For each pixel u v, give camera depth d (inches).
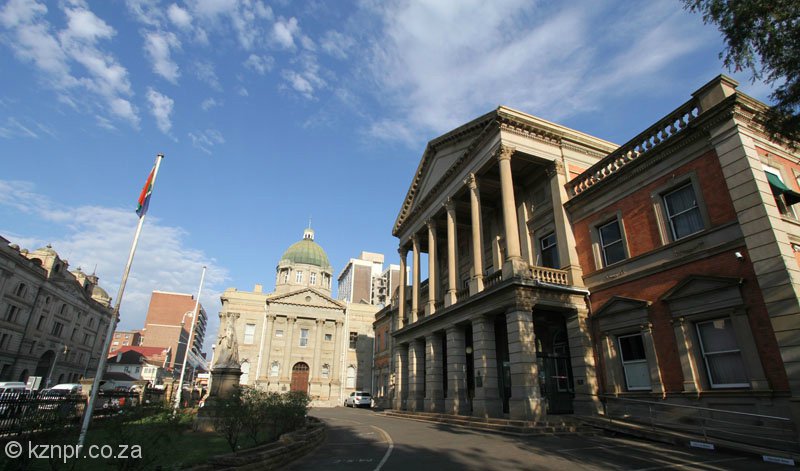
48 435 292.8
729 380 505.4
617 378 652.7
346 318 2532.0
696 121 561.0
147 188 541.6
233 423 426.3
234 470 317.4
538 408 641.6
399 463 401.7
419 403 1066.1
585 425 618.8
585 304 730.8
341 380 2411.4
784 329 443.5
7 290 2062.0
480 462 398.9
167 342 4372.5
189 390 1632.6
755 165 503.8
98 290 3398.1
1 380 2064.5
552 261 833.5
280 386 2278.5
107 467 318.3
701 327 546.6
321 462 413.4
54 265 2463.1
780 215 488.7
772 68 389.7
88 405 411.5
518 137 832.9
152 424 343.6
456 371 875.4
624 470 356.2
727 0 389.4
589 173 761.6
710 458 406.3
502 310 754.8
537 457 418.6
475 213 891.4
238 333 2341.3
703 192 557.0
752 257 483.5
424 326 1043.3
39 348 2352.4
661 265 600.7
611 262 705.6
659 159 625.0
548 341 818.8
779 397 443.2
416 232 1206.3
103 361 442.9
